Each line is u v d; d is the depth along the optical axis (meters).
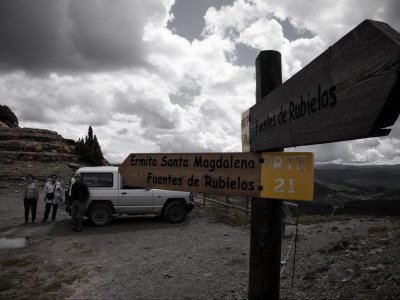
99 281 5.62
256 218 2.06
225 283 5.36
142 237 9.20
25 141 32.19
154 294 5.00
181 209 11.40
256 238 2.05
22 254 7.39
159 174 2.58
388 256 4.99
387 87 0.86
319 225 11.02
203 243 8.43
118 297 4.90
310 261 6.12
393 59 0.83
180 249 7.86
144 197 11.12
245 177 2.08
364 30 0.97
